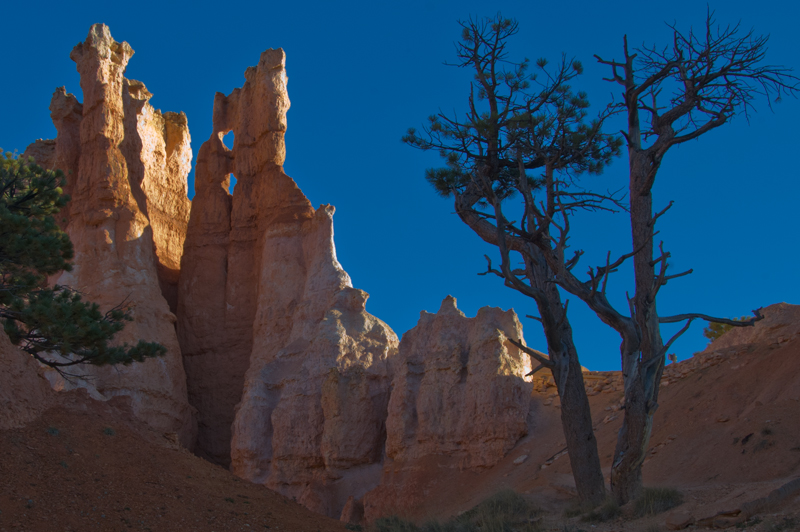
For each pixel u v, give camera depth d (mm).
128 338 45375
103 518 15305
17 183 28328
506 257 22594
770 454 22359
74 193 52062
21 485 15438
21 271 25922
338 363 42656
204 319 53094
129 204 50500
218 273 54375
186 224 60219
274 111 55531
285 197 52938
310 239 51000
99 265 48062
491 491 32250
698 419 27812
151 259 50344
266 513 18094
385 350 43906
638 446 20484
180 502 17062
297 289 49844
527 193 23500
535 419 36031
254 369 47844
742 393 27531
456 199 25062
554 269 23766
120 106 53062
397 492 36000
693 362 32688
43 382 19453
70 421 18906
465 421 36562
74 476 16625
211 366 51781
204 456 49562
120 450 18688
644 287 21422
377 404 41969
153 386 45156
